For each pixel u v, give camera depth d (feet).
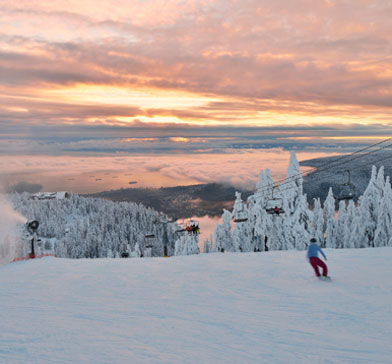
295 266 53.16
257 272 50.01
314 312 30.78
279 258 61.46
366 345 23.20
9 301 38.70
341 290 37.58
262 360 21.06
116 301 37.32
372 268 47.96
